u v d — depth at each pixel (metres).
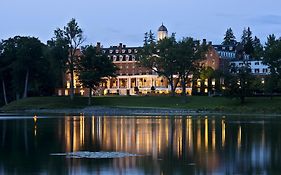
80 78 162.12
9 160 41.88
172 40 166.25
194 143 53.91
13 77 170.88
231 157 43.44
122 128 75.62
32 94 184.00
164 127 77.38
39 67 171.12
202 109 139.88
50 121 95.94
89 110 151.38
